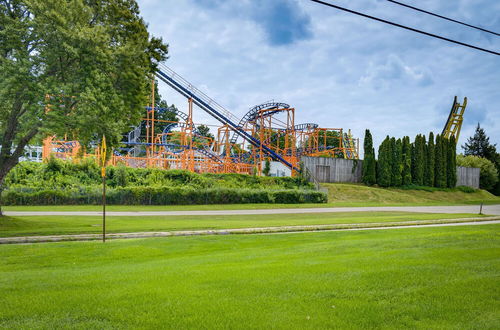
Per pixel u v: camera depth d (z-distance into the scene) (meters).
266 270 8.93
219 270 9.05
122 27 24.38
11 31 19.28
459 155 94.75
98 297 6.93
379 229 20.59
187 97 55.16
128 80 22.61
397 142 69.75
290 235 18.08
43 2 19.31
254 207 41.38
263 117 65.44
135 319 5.86
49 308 6.38
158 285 7.69
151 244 14.91
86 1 22.95
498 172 98.81
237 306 6.38
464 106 95.19
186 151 65.12
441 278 8.07
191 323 5.69
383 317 6.00
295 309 6.27
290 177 58.75
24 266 11.14
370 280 7.91
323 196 51.16
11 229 19.69
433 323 5.82
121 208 36.12
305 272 8.66
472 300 6.80
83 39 19.91
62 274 9.18
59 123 20.03
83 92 19.75
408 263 9.50
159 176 49.41
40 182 42.62
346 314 6.08
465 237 14.34
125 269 9.74
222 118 57.06
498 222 27.75
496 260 9.84
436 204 54.00
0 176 22.56
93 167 47.41
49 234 17.91
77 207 35.62
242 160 74.50
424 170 73.94
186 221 25.28
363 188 62.25
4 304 6.61
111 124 22.03
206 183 50.66
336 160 66.56
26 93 19.31
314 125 74.75
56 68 21.23
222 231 19.56
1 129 22.48
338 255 11.21
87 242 15.39
